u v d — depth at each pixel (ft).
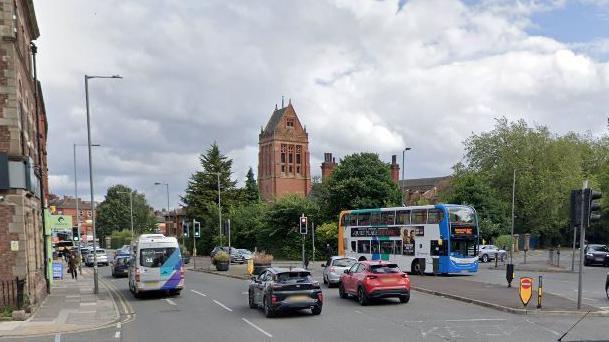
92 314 64.80
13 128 64.49
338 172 192.24
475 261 107.86
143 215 417.08
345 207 188.75
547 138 219.20
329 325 51.98
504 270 125.39
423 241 111.04
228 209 250.78
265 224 202.08
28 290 65.82
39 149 91.50
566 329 47.42
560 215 217.77
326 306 67.10
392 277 66.90
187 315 62.18
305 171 335.88
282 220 196.03
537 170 215.72
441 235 107.45
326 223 187.73
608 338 43.04
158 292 87.30
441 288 81.66
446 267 105.91
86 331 53.26
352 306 66.69
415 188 383.45
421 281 94.43
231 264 173.68
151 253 81.71
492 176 219.00
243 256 177.37
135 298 81.92
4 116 64.23
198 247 252.83
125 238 344.08
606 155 250.98
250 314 61.77
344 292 75.51
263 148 340.80
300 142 335.67
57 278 125.90
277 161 326.44
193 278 120.26
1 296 62.23
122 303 76.13
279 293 57.57
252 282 67.21
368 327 50.24
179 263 82.84
